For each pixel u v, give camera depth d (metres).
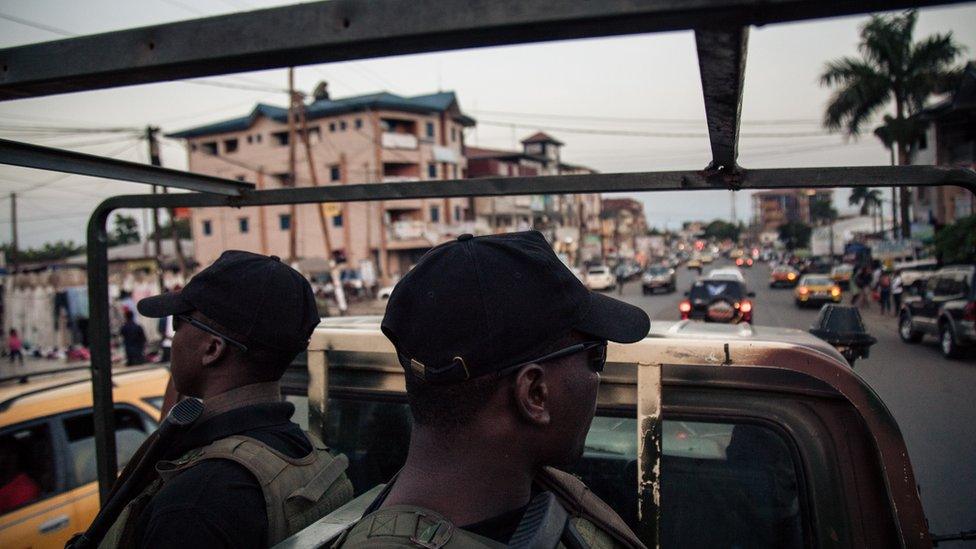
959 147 26.59
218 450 1.26
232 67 0.77
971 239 20.19
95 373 1.96
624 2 0.60
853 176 1.42
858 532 1.49
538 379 0.84
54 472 3.54
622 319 0.95
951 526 4.45
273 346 1.41
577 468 1.72
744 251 129.00
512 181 1.65
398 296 0.86
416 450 0.88
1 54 0.84
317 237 48.56
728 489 1.62
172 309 1.42
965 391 8.18
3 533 3.24
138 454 1.42
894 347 14.23
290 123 24.48
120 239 79.62
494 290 0.81
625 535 1.02
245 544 1.17
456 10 0.65
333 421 2.05
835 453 1.52
